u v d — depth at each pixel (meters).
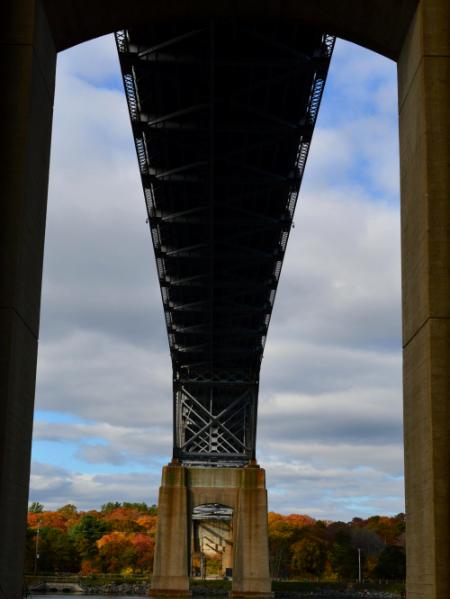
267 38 38.28
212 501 83.50
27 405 24.03
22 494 23.70
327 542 154.50
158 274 61.19
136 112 44.09
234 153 46.28
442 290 22.86
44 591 112.25
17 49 23.94
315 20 29.39
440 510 21.77
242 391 82.69
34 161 24.30
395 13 26.17
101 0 27.33
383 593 110.62
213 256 57.94
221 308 67.00
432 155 23.56
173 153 47.66
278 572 144.62
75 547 152.88
